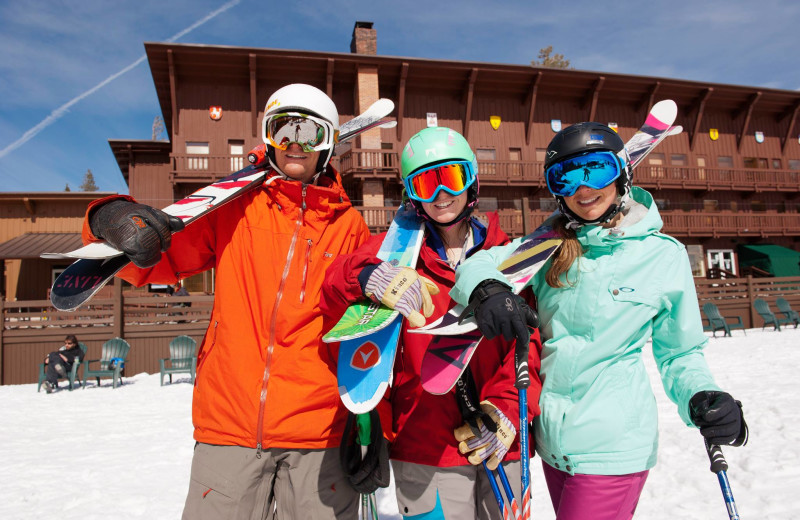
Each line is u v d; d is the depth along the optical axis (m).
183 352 10.26
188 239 1.90
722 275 23.03
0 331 11.26
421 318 1.48
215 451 1.70
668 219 22.98
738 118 24.08
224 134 18.41
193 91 18.36
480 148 20.62
